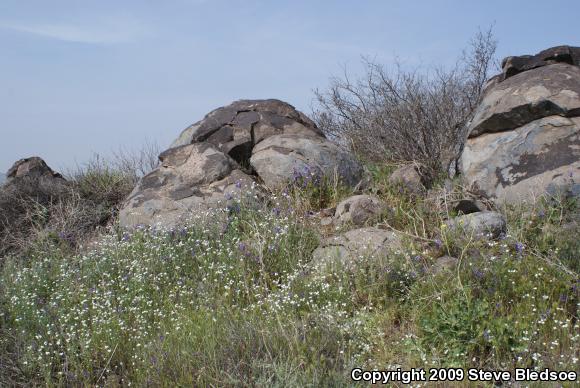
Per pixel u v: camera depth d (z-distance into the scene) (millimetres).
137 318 6480
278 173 9844
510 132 9727
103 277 7785
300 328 5852
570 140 9156
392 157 11836
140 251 8273
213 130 10930
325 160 10094
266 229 8234
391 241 7605
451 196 8992
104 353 6039
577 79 9750
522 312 5828
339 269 7102
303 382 4895
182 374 5297
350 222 8570
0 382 5652
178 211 9266
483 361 5391
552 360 5258
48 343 6168
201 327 5949
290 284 6793
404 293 6680
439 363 5379
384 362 5508
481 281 6445
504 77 10992
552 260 6781
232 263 7523
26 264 9039
